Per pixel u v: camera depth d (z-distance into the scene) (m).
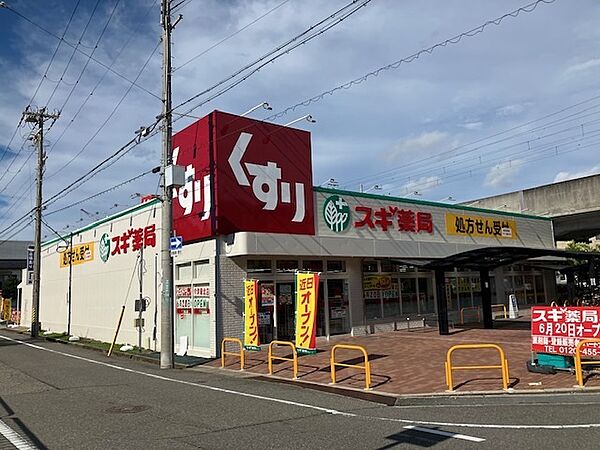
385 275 20.66
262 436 6.66
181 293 17.56
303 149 18.06
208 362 14.78
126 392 10.34
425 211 22.06
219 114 16.25
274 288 16.97
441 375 10.81
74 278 27.42
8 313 44.97
